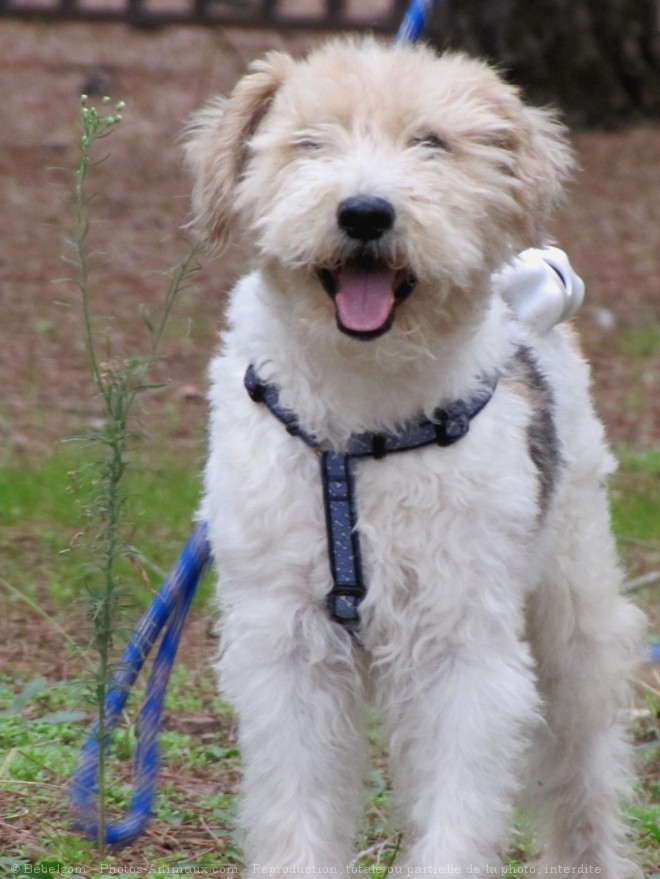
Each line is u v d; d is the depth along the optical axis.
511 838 10.70
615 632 10.14
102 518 9.38
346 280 8.21
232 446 8.56
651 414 21.22
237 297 9.10
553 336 10.34
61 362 22.06
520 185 8.87
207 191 9.12
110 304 24.55
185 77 40.31
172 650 9.81
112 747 11.17
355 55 9.00
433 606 8.30
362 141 8.50
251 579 8.50
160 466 17.95
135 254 27.11
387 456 8.28
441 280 8.19
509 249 8.95
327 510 8.30
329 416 8.34
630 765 10.61
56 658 13.25
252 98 9.04
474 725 8.27
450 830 8.18
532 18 33.81
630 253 28.53
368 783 10.46
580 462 10.02
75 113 36.62
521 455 8.62
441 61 9.09
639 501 17.64
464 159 8.65
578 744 10.18
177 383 21.36
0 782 10.15
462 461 8.28
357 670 8.74
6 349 22.44
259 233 8.56
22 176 31.39
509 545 8.41
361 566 8.34
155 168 32.34
